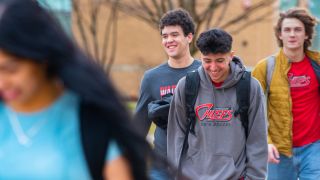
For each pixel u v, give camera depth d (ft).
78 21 131.44
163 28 33.71
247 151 29.94
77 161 15.08
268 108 36.22
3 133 15.51
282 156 36.17
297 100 35.70
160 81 33.86
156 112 31.94
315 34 36.55
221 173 29.73
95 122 14.96
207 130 29.96
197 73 30.22
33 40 14.39
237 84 29.68
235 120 29.73
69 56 14.73
